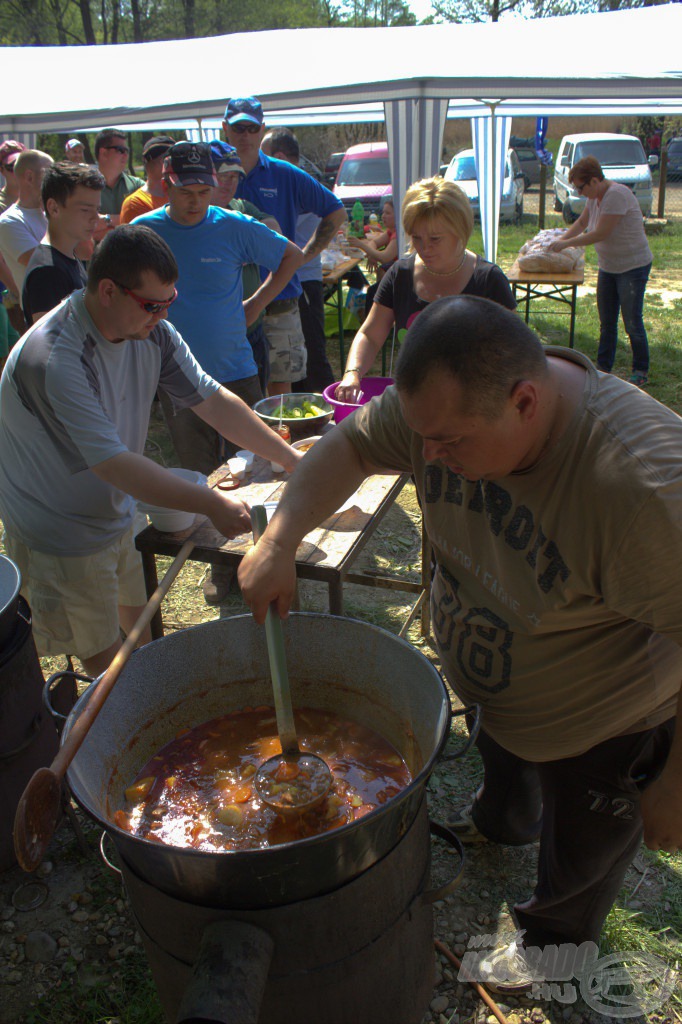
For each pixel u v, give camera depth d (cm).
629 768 156
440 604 173
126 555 263
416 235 286
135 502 259
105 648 258
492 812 216
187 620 353
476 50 659
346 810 156
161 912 133
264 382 446
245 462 271
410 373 119
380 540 420
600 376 131
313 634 179
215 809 159
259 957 123
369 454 170
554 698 154
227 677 185
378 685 175
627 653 145
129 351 228
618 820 162
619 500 119
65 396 207
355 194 1243
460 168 1432
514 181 1517
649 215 1467
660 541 118
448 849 238
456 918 215
